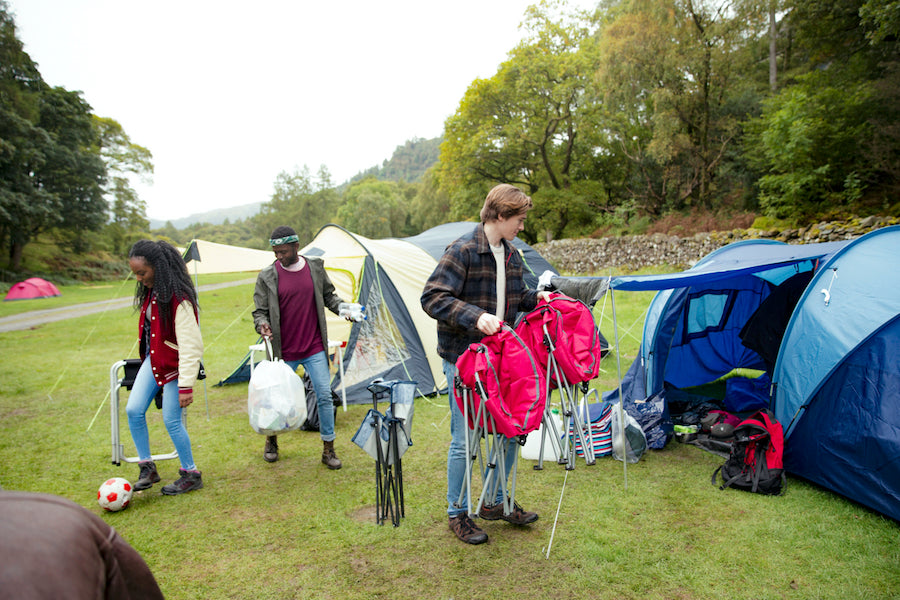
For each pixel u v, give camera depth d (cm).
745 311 580
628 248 1914
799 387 362
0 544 76
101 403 603
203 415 550
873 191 1513
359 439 292
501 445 264
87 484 383
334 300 413
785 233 1454
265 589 254
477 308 252
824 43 1783
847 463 330
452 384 279
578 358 263
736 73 2044
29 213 3170
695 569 263
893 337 321
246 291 2448
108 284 3566
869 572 258
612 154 2764
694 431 450
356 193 7275
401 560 277
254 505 344
